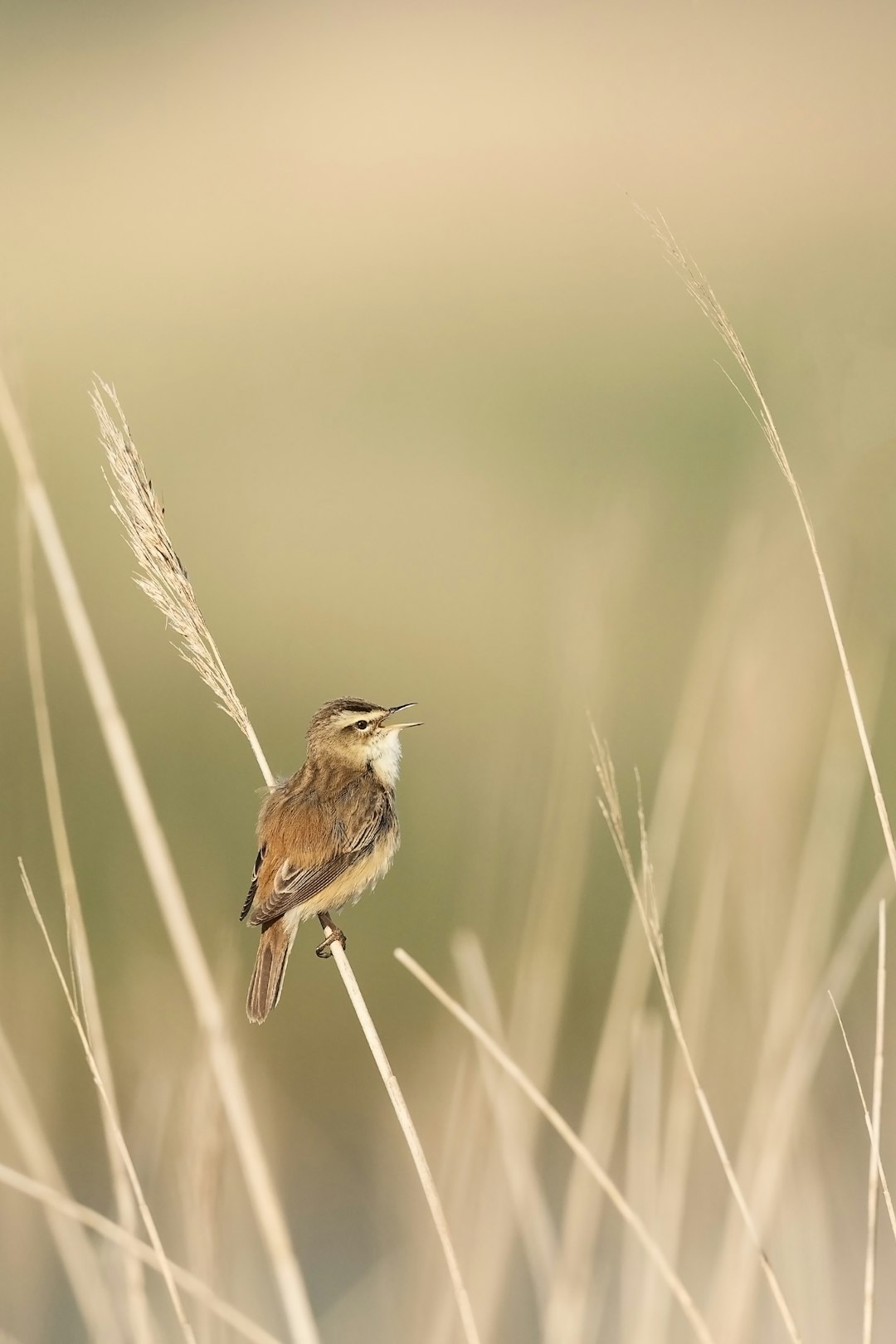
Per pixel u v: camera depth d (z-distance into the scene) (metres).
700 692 9.70
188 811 15.91
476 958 9.16
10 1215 10.62
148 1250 6.80
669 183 29.75
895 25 29.94
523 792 13.34
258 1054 14.33
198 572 19.62
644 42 31.23
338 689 17.59
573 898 9.73
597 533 12.59
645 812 15.40
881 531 10.67
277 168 32.81
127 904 13.87
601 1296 9.02
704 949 9.18
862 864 14.05
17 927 13.91
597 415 22.50
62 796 15.95
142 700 17.27
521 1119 9.22
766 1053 8.92
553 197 31.08
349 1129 13.44
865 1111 6.86
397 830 10.25
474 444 22.33
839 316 11.41
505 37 33.69
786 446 11.45
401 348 25.30
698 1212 10.32
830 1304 8.89
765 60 30.12
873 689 10.46
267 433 22.70
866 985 12.05
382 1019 14.83
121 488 7.95
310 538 20.17
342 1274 11.59
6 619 18.17
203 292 27.67
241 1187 10.02
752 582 10.73
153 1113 9.48
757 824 9.89
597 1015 14.45
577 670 10.74
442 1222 6.96
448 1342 8.70
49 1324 10.07
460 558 19.45
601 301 26.50
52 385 23.17
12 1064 8.22
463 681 17.23
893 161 28.33
